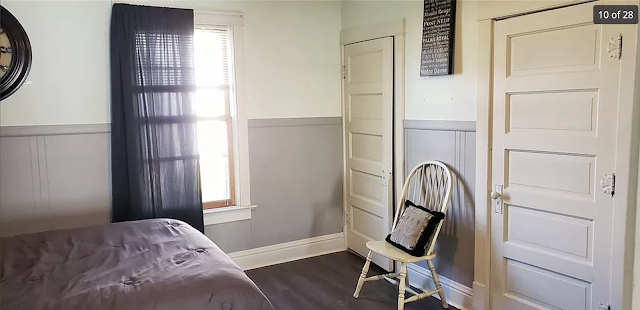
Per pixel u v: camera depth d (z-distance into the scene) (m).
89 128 3.12
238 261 3.77
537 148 2.51
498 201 2.73
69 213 3.11
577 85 2.29
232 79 3.62
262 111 3.76
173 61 3.26
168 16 3.22
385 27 3.48
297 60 3.88
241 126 3.67
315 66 3.98
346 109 4.07
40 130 2.97
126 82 3.11
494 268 2.80
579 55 2.29
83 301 1.73
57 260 2.17
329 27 4.02
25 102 2.92
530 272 2.62
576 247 2.37
